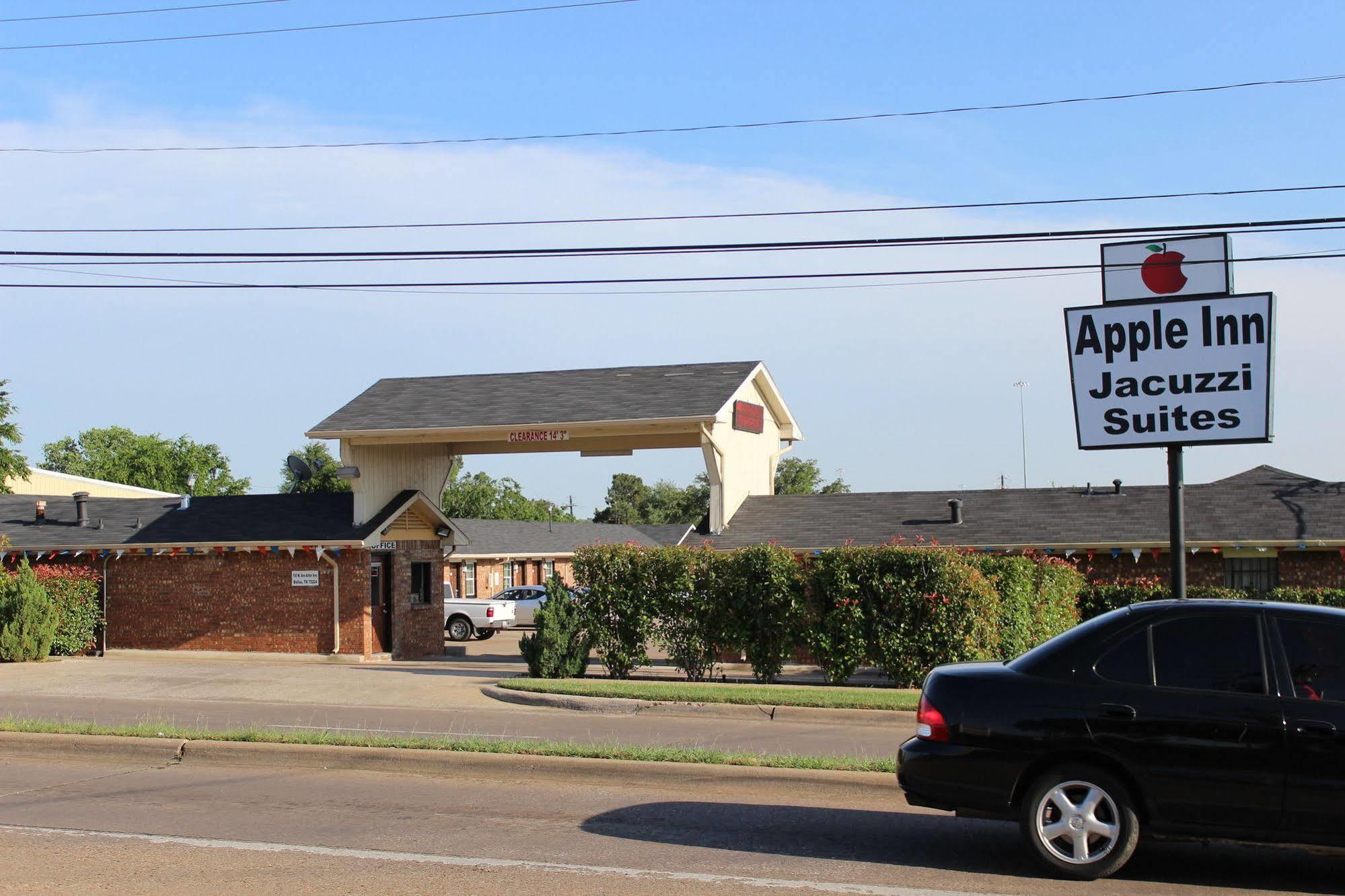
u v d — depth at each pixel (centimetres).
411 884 767
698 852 856
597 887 762
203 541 2792
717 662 2219
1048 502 2867
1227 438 1474
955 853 857
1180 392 1498
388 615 2864
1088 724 780
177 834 909
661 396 2891
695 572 2092
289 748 1216
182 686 2125
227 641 2811
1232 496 2722
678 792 1080
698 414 2719
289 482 6875
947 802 812
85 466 8569
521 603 4222
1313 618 776
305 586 2770
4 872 796
